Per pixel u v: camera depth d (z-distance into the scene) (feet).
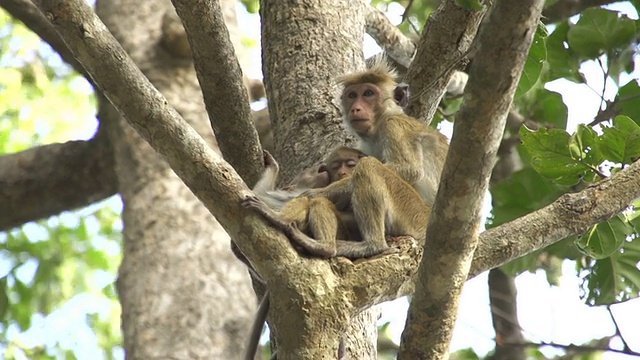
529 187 48.06
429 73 38.04
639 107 44.75
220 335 52.42
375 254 31.68
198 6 32.09
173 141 25.63
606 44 47.47
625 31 47.11
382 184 33.37
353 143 40.19
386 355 59.98
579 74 48.42
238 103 34.65
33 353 77.61
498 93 22.13
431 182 37.86
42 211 70.03
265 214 26.50
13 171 68.33
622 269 43.86
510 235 28.48
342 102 41.47
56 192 68.54
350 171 36.27
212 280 54.60
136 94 25.35
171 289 54.08
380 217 32.68
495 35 21.45
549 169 33.65
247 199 26.27
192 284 54.19
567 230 28.86
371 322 34.24
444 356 26.66
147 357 51.39
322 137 39.42
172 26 62.28
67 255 80.28
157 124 25.53
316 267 26.71
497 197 48.55
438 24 36.58
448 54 37.22
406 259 27.73
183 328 52.34
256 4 80.84
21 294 76.43
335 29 42.83
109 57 25.14
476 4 28.55
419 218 33.94
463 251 24.79
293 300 26.30
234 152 35.65
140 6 65.51
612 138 32.30
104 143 66.13
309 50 41.81
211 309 53.21
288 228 26.99
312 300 26.37
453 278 25.18
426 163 38.14
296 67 41.42
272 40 42.55
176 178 59.26
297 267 26.43
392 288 27.48
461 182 23.56
